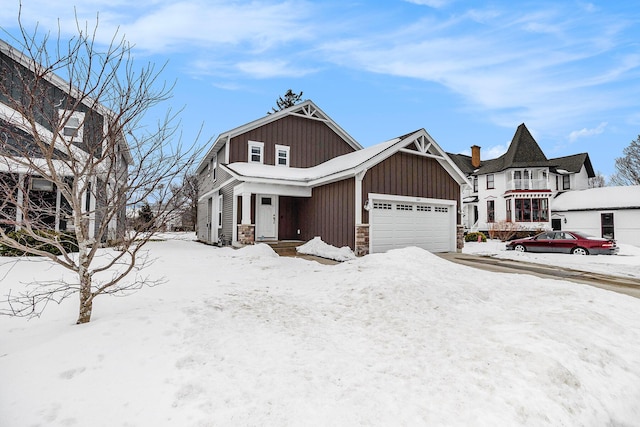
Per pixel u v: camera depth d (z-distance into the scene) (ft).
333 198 42.11
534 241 48.29
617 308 16.60
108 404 7.68
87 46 11.29
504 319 14.39
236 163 50.14
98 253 31.48
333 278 21.29
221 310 13.93
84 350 9.64
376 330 13.20
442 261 24.97
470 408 8.09
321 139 59.62
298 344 11.45
